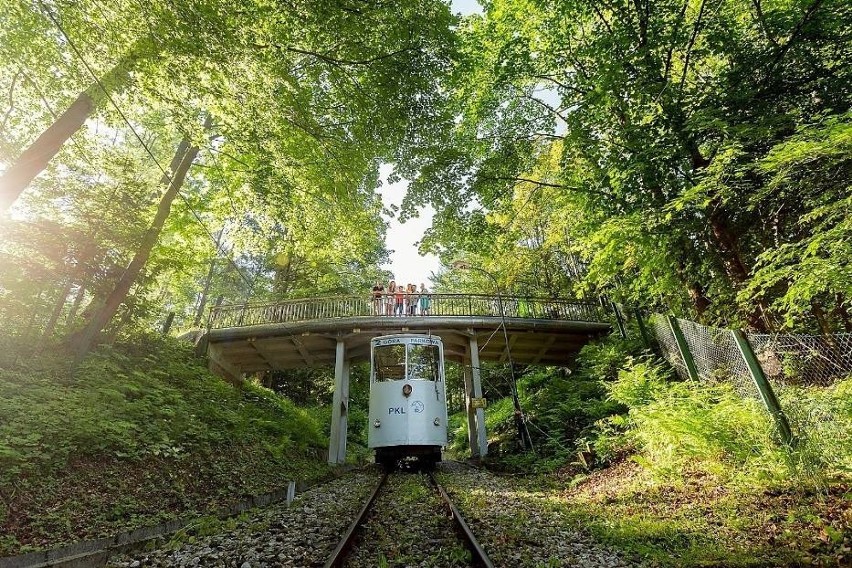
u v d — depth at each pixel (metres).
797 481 5.29
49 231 9.62
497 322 19.28
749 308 10.25
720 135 9.86
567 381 18.27
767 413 5.95
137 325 14.32
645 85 10.52
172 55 8.24
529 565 4.02
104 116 10.82
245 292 33.94
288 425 15.52
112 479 6.78
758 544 4.25
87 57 9.39
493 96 17.00
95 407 8.08
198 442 9.71
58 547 4.53
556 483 9.84
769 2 11.56
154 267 13.78
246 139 11.07
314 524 6.06
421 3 10.52
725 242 10.86
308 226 16.88
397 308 20.08
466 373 21.64
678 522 5.20
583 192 14.38
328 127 13.11
